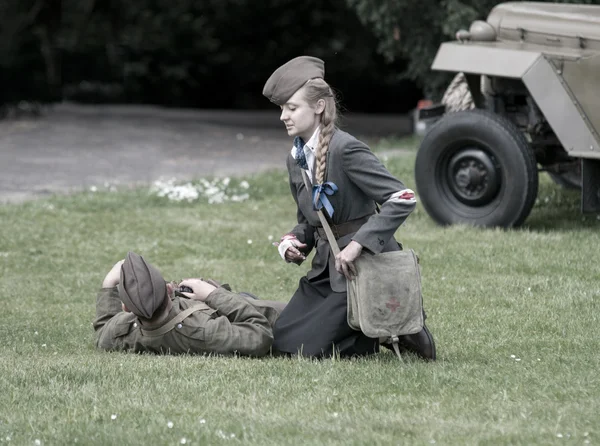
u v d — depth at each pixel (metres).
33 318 20.55
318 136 15.54
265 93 15.56
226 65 84.94
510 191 28.47
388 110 89.75
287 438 12.12
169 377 14.91
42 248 28.67
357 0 53.47
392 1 50.44
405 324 15.40
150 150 53.16
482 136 28.64
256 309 16.88
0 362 16.17
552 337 18.06
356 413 13.08
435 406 13.38
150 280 15.84
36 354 16.95
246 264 26.48
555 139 30.38
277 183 39.31
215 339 15.98
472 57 29.02
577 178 35.09
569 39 28.19
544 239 27.47
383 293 15.30
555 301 21.03
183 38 80.94
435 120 31.33
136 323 16.44
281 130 65.75
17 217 32.81
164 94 84.31
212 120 72.06
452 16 48.84
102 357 16.28
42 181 42.38
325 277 16.34
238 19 83.44
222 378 14.78
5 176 43.62
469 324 19.14
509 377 14.97
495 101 30.67
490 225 28.92
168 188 36.69
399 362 15.71
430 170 29.75
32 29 77.06
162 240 29.59
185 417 12.94
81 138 57.88
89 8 80.50
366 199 15.77
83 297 22.98
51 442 12.08
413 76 54.97
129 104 84.19
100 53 81.19
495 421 12.80
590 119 27.81
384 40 55.06
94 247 28.81
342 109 16.12
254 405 13.48
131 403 13.58
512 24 29.42
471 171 29.06
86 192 38.12
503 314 19.97
